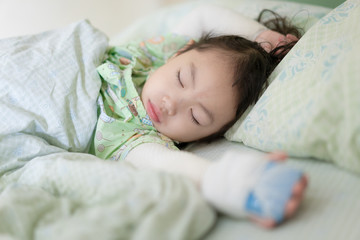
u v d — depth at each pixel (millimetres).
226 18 1278
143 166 798
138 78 1099
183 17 1506
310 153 721
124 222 530
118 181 637
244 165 589
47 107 864
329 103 684
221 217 631
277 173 567
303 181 570
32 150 823
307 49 854
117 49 1161
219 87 937
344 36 788
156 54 1242
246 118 891
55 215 594
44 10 1841
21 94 862
